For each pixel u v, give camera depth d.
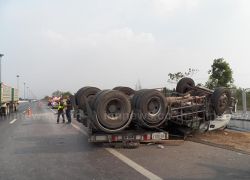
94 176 7.76
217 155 10.16
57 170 8.42
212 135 14.26
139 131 11.92
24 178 7.67
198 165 8.78
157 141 12.58
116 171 8.21
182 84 15.14
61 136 15.36
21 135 15.79
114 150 11.16
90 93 15.88
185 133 13.52
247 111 16.56
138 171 8.16
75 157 10.10
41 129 18.58
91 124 11.42
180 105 13.04
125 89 15.88
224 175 7.76
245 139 13.34
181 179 7.41
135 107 11.70
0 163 9.29
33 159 9.84
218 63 27.52
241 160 9.41
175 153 10.54
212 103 13.77
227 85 27.06
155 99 11.74
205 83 27.59
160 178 7.49
